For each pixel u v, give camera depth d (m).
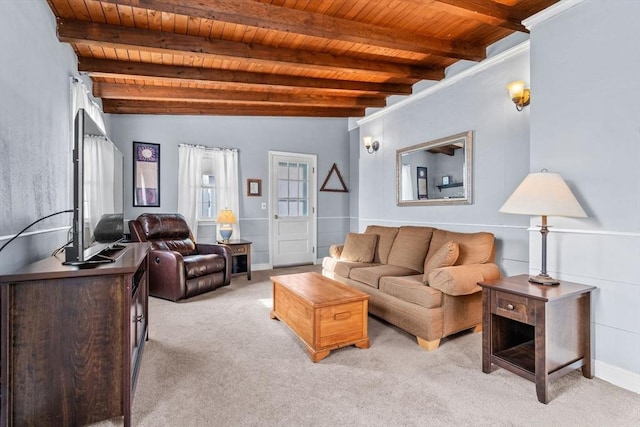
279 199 5.92
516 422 1.66
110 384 1.60
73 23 2.46
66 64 2.66
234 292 4.18
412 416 1.71
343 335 2.44
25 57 1.88
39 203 2.07
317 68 3.29
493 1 2.46
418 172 4.01
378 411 1.75
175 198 4.95
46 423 1.51
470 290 2.51
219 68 3.43
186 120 5.04
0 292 1.44
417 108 4.04
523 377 1.94
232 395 1.90
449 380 2.07
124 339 1.60
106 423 1.64
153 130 4.79
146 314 2.65
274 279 3.10
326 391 1.94
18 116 1.79
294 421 1.67
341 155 6.55
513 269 2.96
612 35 2.02
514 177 2.95
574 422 1.66
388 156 4.55
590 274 2.14
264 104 4.62
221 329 2.93
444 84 3.63
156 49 2.70
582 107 2.17
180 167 4.93
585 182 2.16
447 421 1.67
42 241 2.14
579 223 2.19
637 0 1.92
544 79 2.38
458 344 2.61
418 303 2.59
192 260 3.96
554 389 1.96
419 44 2.92
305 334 2.48
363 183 5.07
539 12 2.37
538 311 1.85
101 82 3.65
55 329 1.51
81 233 1.67
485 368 2.15
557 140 2.31
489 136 3.17
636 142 1.93
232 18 2.33
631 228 1.95
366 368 2.22
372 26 2.74
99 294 1.57
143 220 4.22
